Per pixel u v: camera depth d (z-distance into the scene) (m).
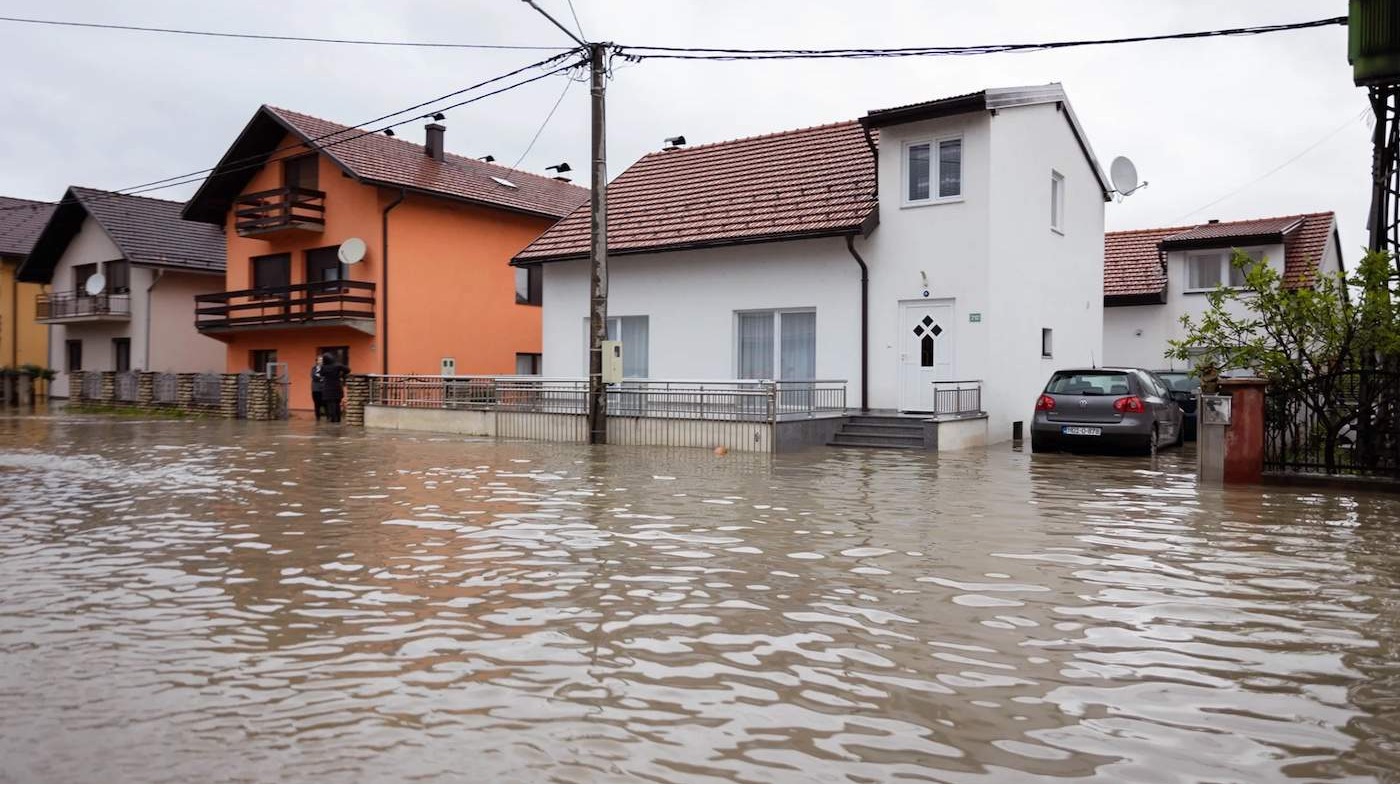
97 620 5.54
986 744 3.72
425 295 28.77
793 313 20.08
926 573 6.76
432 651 4.93
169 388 30.47
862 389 18.98
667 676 4.54
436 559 7.23
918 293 18.39
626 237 21.62
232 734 3.80
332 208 29.17
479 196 29.78
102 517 9.30
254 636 5.20
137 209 37.88
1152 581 6.52
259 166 30.81
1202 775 3.45
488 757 3.58
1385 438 11.42
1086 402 15.30
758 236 19.33
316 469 13.66
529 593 6.16
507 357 31.22
